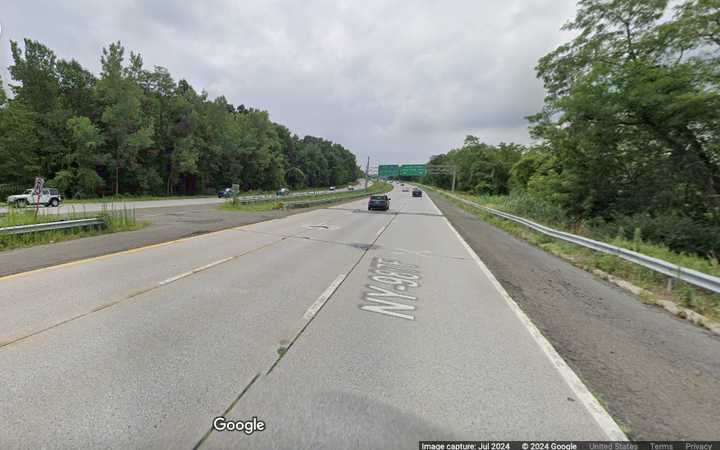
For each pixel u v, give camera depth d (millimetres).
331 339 3580
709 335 4059
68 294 4637
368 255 8500
